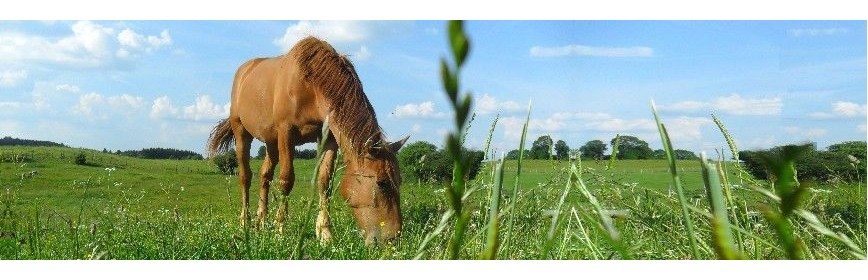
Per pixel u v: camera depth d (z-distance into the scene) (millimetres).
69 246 4066
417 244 4082
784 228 348
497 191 484
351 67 6367
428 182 6008
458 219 390
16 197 4859
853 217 3479
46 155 24172
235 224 5301
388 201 5328
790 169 341
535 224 3168
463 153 365
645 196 2826
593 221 714
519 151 676
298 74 6355
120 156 36719
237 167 8281
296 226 4809
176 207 4809
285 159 6531
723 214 411
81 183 5320
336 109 5918
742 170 1723
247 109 7488
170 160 38312
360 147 5551
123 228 4574
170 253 3971
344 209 5727
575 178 782
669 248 2539
